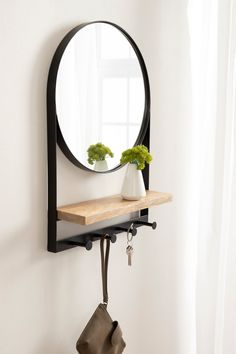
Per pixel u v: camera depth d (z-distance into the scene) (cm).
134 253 152
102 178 135
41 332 120
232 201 155
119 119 133
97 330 125
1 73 103
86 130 123
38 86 112
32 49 109
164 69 153
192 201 167
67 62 115
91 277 135
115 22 132
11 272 111
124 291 149
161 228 161
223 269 158
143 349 161
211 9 151
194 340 174
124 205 124
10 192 108
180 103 161
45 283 120
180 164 165
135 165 130
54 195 115
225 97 150
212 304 159
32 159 112
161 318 167
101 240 129
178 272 170
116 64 130
